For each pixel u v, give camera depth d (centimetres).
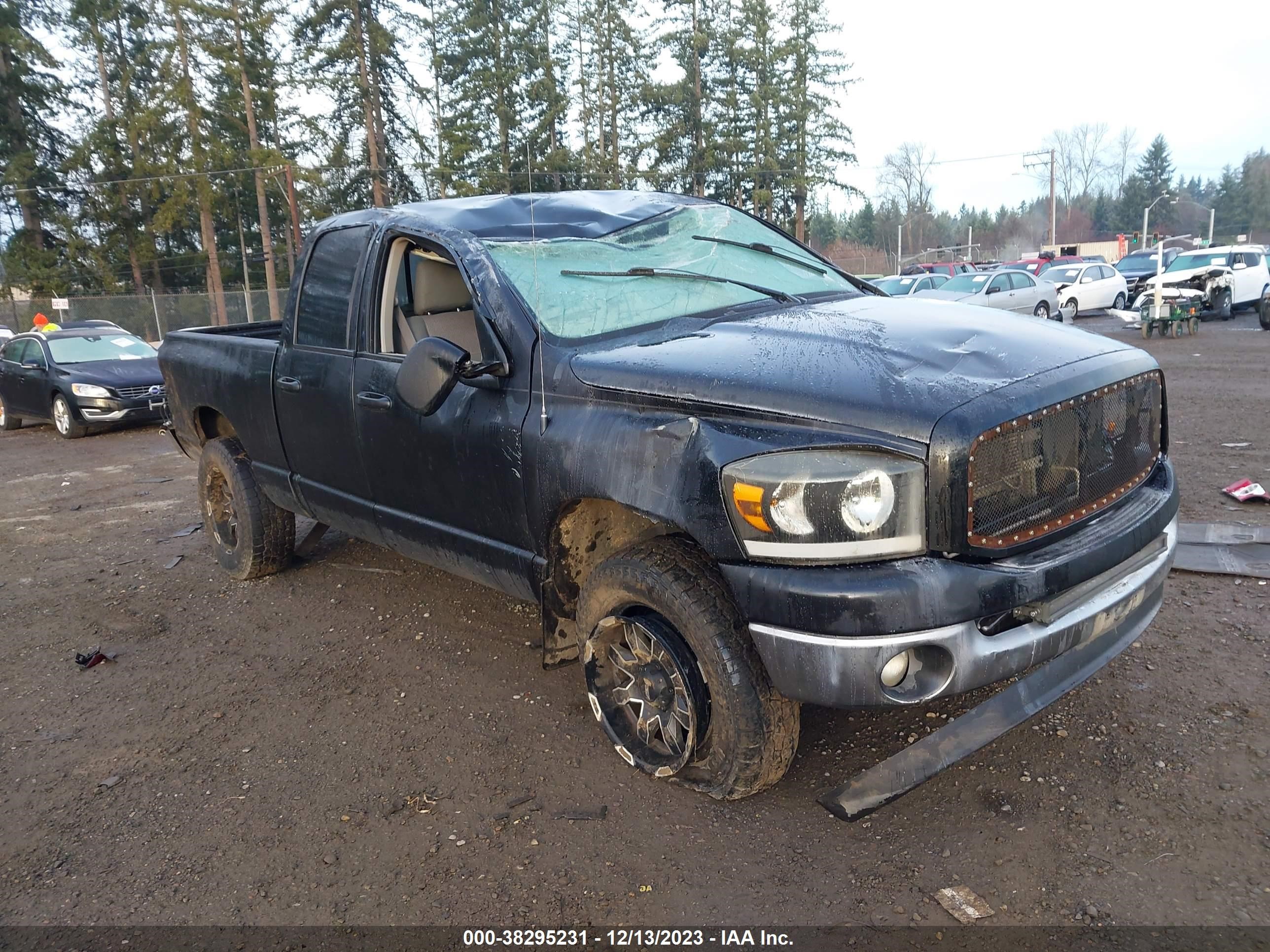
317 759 343
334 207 4241
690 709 281
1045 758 300
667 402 279
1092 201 11031
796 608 243
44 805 324
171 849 293
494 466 334
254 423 490
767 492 246
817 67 5072
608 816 293
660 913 247
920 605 234
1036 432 252
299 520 667
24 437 1330
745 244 419
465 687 394
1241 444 723
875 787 277
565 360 314
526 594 346
